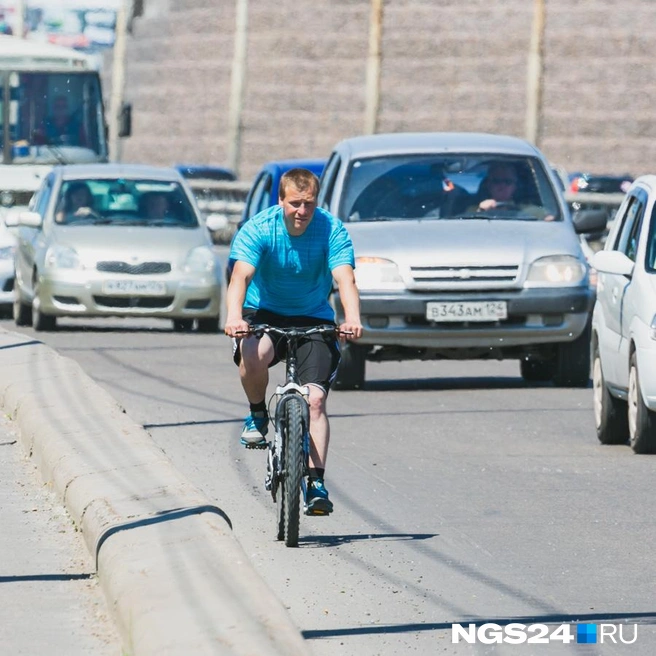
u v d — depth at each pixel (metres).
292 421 26.39
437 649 20.83
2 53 90.75
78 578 24.55
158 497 27.33
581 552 26.92
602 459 37.03
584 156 170.12
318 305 27.80
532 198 52.34
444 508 30.88
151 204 70.69
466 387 51.56
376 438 40.06
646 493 32.53
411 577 24.98
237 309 26.69
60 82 91.31
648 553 26.86
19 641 21.03
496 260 48.75
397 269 48.47
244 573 21.98
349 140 55.50
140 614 20.12
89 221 69.56
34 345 51.88
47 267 67.06
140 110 191.50
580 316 49.47
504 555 26.67
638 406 37.06
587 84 171.75
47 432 34.56
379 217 51.34
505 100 174.88
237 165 173.38
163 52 190.88
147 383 50.69
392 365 58.66
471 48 177.38
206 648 18.27
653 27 170.75
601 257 38.94
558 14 174.75
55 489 30.95
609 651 20.88
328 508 26.91
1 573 24.89
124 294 66.62
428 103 177.62
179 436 39.47
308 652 18.42
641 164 168.38
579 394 49.38
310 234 27.06
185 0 190.12
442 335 48.59
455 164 52.91
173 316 67.25
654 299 36.78
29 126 90.44
